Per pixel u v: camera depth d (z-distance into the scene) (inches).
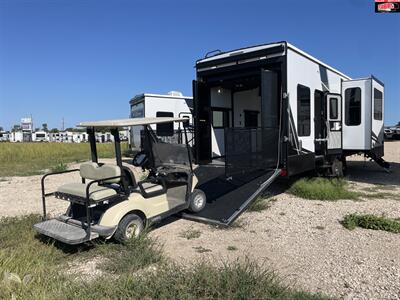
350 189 343.3
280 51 274.2
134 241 180.5
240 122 394.9
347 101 399.9
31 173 550.0
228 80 319.3
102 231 178.4
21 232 206.4
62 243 189.8
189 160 235.5
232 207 238.4
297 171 291.6
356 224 223.0
